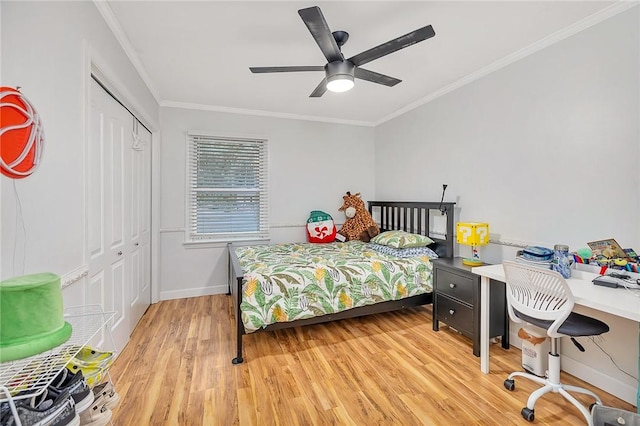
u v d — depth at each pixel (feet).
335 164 14.49
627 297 4.98
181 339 8.50
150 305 11.27
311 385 6.36
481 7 6.08
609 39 6.15
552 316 5.35
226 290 12.84
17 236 3.60
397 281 9.14
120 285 7.76
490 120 8.87
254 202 13.28
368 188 15.12
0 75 3.43
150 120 10.11
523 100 7.91
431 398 5.95
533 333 6.72
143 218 10.26
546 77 7.36
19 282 2.69
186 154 12.10
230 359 7.42
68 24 4.73
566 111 6.95
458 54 8.07
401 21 6.56
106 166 6.85
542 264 6.67
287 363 7.24
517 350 7.95
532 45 7.54
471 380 6.56
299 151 13.84
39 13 4.03
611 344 6.15
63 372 3.10
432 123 11.22
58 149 4.46
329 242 13.44
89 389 3.20
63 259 4.61
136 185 9.34
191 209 12.31
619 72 6.01
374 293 8.83
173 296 12.10
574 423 5.26
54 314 2.83
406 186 12.79
